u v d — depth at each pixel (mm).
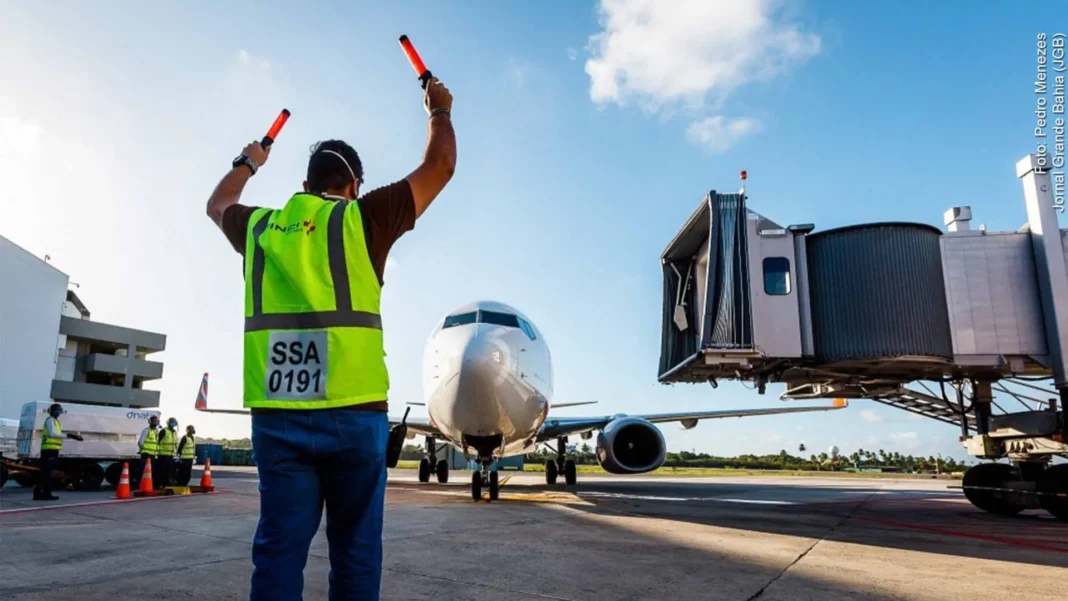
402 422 2488
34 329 51438
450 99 2320
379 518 2014
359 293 1951
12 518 8672
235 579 4543
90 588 4230
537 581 4609
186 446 18484
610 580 4672
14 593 4062
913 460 72938
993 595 4312
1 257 48125
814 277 10523
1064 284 9805
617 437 15016
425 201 2109
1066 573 5156
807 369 11125
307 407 1863
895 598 4191
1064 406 9695
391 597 4094
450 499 12469
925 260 10211
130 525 7809
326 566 5191
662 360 13516
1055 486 9680
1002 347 10008
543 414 12328
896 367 10664
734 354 10062
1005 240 10328
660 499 13664
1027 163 10352
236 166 2547
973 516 10672
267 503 1881
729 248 10406
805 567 5305
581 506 11148
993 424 11070
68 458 16266
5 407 48500
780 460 82750
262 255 2045
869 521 9539
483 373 9914
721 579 4746
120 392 60156
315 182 2311
